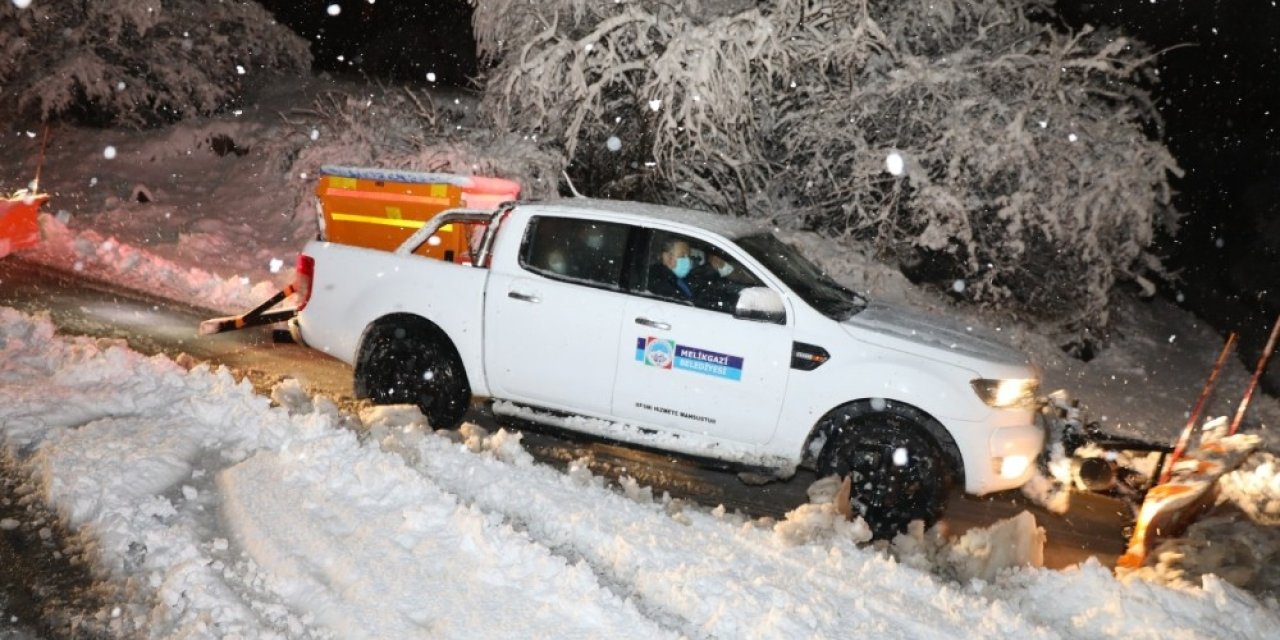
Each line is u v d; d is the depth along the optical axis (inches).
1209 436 277.1
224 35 693.3
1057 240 449.1
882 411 244.8
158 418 249.6
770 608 179.9
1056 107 448.8
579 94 451.5
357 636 165.6
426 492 210.4
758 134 487.8
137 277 426.0
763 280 253.0
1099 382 430.0
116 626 167.5
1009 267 450.6
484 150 491.8
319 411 258.5
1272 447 363.6
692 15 453.4
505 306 268.8
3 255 391.2
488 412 304.5
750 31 430.0
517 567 184.7
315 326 293.4
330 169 349.7
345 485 215.5
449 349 278.5
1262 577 221.5
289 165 584.4
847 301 269.6
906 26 483.2
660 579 187.2
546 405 269.7
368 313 283.3
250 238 514.3
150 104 671.8
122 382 269.4
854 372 244.2
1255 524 243.9
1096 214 432.5
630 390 259.0
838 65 466.9
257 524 198.8
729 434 253.4
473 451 244.2
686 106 434.6
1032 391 249.9
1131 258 452.1
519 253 271.4
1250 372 471.8
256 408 253.8
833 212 487.5
